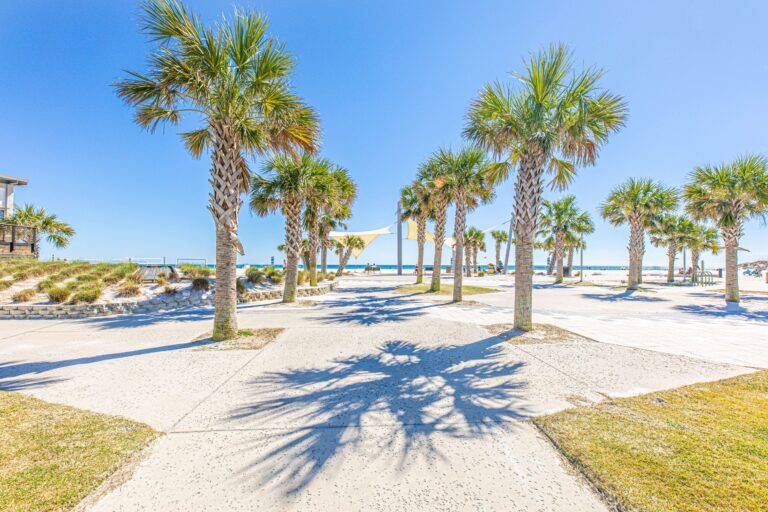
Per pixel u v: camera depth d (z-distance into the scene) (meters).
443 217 17.75
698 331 7.95
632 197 20.62
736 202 14.59
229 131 6.91
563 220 27.64
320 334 7.45
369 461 2.63
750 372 4.84
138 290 11.81
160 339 7.01
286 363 5.32
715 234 30.33
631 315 10.72
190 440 2.94
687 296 17.11
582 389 4.18
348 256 39.78
